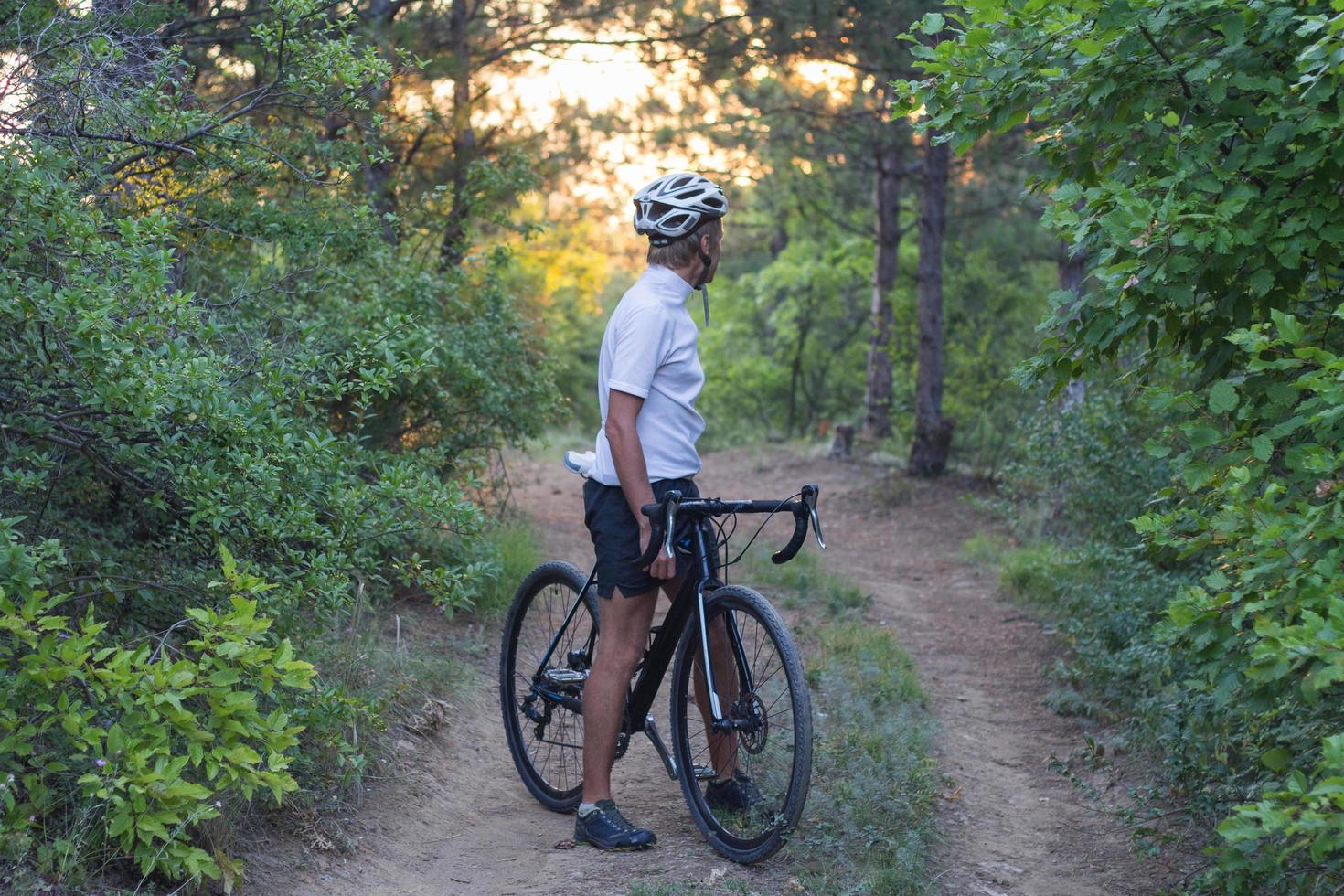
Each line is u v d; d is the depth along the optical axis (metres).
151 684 2.64
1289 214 3.38
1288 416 3.06
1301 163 3.24
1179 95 3.63
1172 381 5.79
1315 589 2.49
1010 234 17.86
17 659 2.69
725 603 3.42
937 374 15.20
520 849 3.47
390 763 3.83
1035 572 8.53
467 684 4.85
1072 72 3.66
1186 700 4.54
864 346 24.11
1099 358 3.79
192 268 4.76
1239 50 3.48
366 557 3.86
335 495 3.43
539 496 12.08
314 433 3.56
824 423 22.72
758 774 3.45
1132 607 6.13
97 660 2.65
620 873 3.26
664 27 10.45
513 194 8.14
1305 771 3.27
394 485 3.52
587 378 25.59
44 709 2.59
